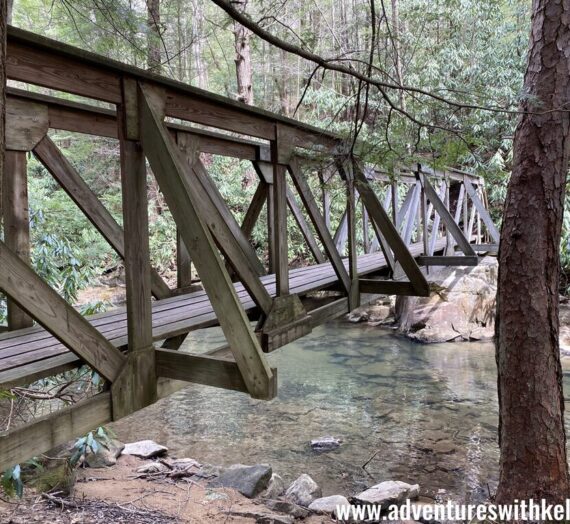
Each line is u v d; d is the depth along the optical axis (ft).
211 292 5.34
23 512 8.24
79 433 4.90
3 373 4.94
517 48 28.35
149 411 14.99
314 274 11.48
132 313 5.44
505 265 8.32
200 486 10.09
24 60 4.43
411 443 12.64
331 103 27.02
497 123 16.52
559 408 8.17
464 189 22.27
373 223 11.34
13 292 4.35
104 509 8.67
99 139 27.35
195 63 34.96
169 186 5.34
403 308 23.98
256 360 5.15
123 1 13.38
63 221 20.45
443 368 18.53
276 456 12.07
